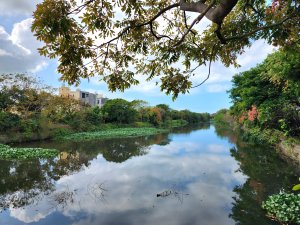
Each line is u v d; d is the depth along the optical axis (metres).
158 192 9.09
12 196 8.94
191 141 26.27
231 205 7.66
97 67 4.41
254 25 4.31
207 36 4.97
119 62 4.48
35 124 26.30
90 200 8.35
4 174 12.13
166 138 30.05
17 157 16.06
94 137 30.33
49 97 28.36
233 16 4.64
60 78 3.96
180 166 13.41
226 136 32.06
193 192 9.02
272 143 18.41
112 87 4.55
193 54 4.57
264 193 8.60
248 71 21.77
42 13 3.00
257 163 13.62
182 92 4.54
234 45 4.58
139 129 42.78
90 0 3.40
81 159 15.93
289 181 9.91
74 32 3.58
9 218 7.05
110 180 10.84
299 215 6.26
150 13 4.69
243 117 27.20
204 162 14.38
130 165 13.91
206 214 7.06
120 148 21.00
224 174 11.48
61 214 7.25
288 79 11.62
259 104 20.23
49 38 3.13
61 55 3.62
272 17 4.03
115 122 45.62
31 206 7.93
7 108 25.11
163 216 6.99
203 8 3.02
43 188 9.86
